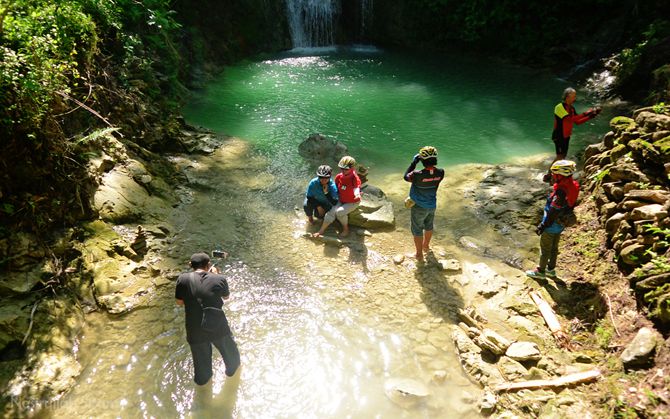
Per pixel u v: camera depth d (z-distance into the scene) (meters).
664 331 4.20
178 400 4.07
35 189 5.38
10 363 4.22
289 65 14.63
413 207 5.76
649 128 6.22
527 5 15.00
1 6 5.73
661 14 12.31
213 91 12.08
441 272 5.86
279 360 4.50
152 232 6.17
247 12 14.64
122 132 7.60
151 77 9.32
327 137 9.19
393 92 12.59
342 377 4.36
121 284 5.29
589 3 14.12
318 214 6.70
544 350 4.64
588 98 11.92
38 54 5.52
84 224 5.72
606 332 4.64
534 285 5.59
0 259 4.81
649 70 10.91
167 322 4.91
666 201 5.16
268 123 10.36
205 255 4.31
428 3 16.33
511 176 8.09
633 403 3.75
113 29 8.86
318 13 16.77
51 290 4.94
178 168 7.84
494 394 4.17
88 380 4.22
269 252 6.14
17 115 5.12
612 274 5.23
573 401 3.98
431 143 9.66
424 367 4.50
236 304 5.18
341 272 5.81
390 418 3.99
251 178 8.00
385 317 5.11
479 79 13.70
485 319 5.07
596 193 6.42
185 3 13.04
